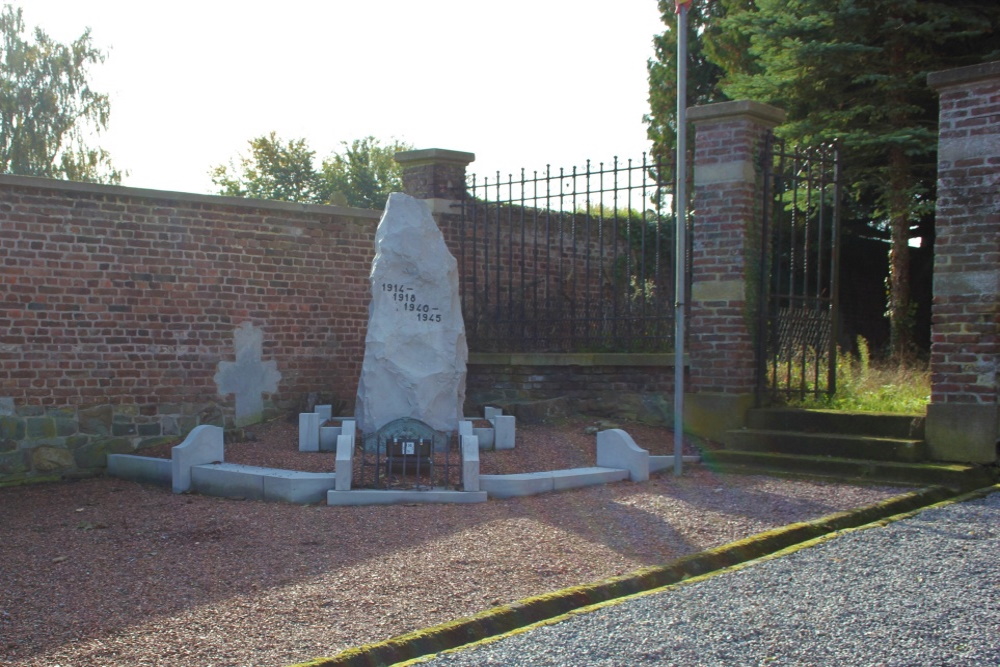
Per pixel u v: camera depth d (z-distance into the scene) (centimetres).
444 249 1002
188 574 582
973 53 1565
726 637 450
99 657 444
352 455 812
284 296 1152
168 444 1048
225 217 1105
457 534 662
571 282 1425
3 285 966
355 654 435
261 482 814
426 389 961
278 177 4297
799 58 1550
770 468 904
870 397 1043
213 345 1095
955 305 858
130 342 1041
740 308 1009
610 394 1121
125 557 630
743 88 1708
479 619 479
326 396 1164
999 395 843
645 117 2388
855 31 1523
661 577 561
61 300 1000
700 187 1032
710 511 718
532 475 823
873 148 1538
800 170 1126
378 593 530
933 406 865
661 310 1206
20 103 3278
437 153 1262
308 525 701
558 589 530
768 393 1040
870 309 1920
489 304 1309
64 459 995
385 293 978
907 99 1564
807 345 1081
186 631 477
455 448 963
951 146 862
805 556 592
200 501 816
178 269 1073
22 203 978
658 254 1107
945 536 634
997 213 838
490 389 1205
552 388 1162
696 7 2241
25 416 977
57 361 997
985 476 827
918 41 1556
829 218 1747
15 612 514
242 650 448
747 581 541
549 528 674
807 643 441
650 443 991
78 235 1010
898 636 448
